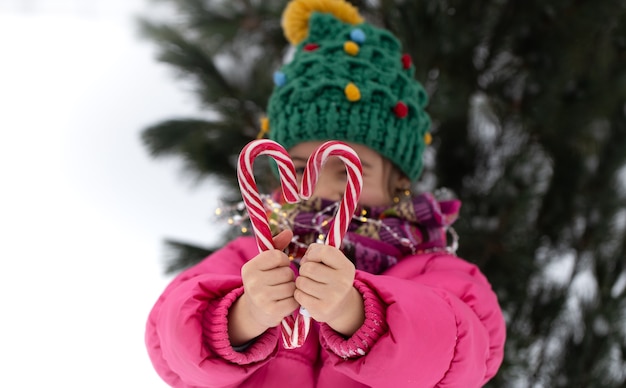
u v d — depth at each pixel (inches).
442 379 43.4
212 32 86.2
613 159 79.8
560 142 76.4
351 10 69.7
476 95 78.7
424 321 40.9
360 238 55.7
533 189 73.7
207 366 40.9
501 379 72.9
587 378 75.9
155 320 48.6
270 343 41.9
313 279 37.3
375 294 41.6
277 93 62.8
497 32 75.9
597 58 76.5
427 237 57.7
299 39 70.2
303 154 59.6
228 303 40.9
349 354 40.6
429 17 73.4
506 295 74.3
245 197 40.4
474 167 77.5
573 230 80.0
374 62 62.6
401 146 60.4
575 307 80.4
